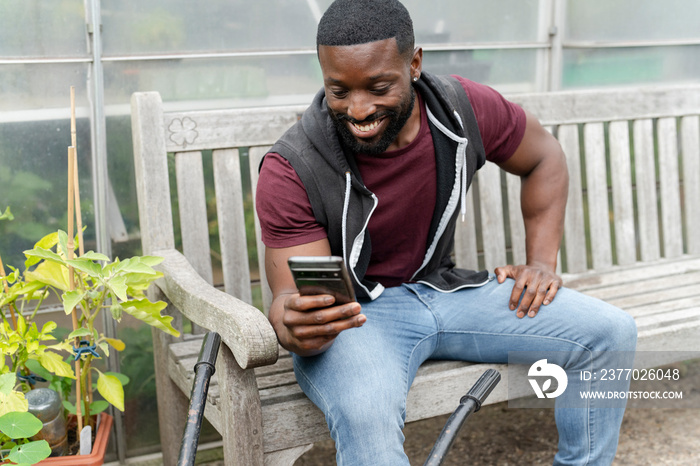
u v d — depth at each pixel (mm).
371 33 1515
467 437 2498
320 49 1562
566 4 2531
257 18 2209
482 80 2500
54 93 2047
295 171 1657
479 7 2439
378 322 1758
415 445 2461
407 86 1602
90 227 2160
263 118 2129
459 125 1736
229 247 2127
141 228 2074
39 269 1824
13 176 2049
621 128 2525
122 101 2127
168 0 2107
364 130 1599
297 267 1345
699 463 2277
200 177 2086
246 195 2328
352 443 1468
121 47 2090
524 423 2590
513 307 1820
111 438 2301
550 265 1925
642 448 2381
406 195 1751
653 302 2201
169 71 2152
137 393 2303
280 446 1643
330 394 1529
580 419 1787
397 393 1540
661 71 2721
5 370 1755
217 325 1582
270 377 1811
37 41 1996
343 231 1685
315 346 1480
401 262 1857
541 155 1987
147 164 2000
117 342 1927
